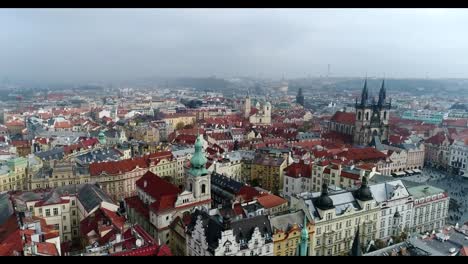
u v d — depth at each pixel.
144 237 127.56
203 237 134.50
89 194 170.38
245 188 199.75
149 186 187.75
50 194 170.38
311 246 153.38
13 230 128.62
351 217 163.00
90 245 130.62
